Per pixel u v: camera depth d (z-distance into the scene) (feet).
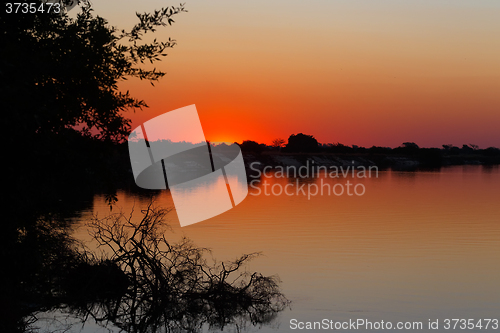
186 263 46.65
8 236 26.71
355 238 85.76
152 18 31.63
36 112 23.86
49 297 40.22
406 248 76.33
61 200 29.76
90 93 29.43
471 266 63.72
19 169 25.00
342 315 43.42
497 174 388.16
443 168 533.14
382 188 225.35
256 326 40.73
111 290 44.37
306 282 54.60
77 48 28.58
